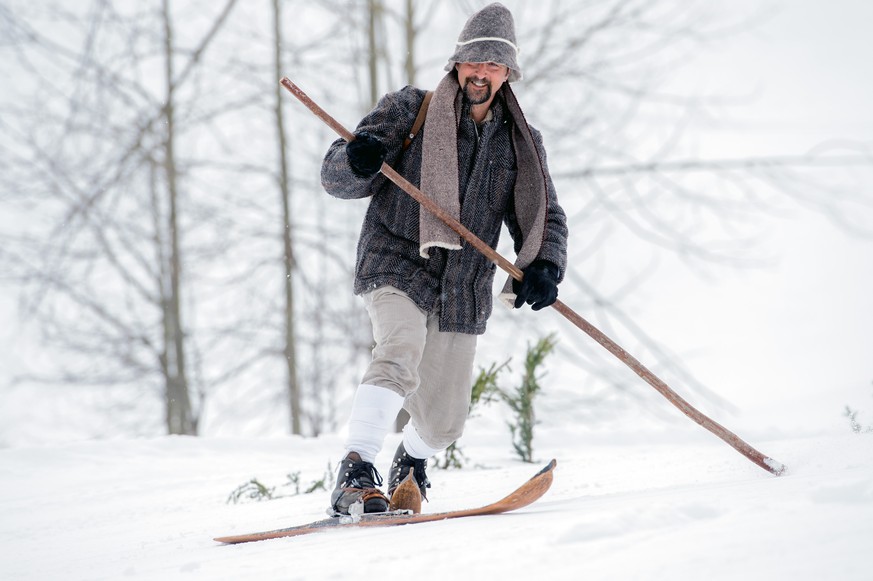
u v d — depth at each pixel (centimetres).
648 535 565
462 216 1012
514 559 551
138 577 700
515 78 1025
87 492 1720
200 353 4216
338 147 1005
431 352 1031
